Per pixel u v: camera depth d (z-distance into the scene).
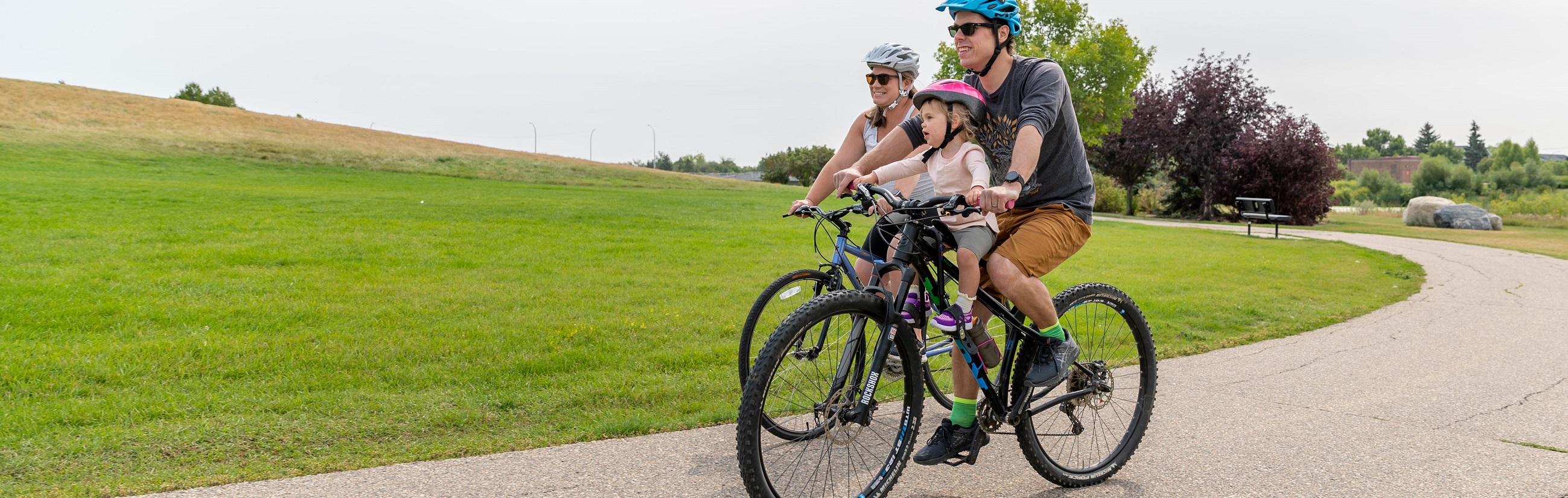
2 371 4.53
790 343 2.58
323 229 13.73
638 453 3.49
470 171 48.84
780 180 84.62
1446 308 8.39
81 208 16.17
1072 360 3.17
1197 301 8.44
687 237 14.71
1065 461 3.33
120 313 6.35
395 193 27.75
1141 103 38.44
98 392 4.30
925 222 2.84
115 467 3.20
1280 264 12.76
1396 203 83.12
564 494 3.03
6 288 7.28
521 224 16.17
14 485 3.00
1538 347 6.21
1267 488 3.22
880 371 2.81
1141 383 3.49
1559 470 3.42
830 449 3.05
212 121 56.00
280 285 7.97
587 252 11.77
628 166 62.78
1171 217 38.78
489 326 6.22
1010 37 3.22
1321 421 4.14
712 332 6.25
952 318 2.89
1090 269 11.56
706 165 131.50
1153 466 3.48
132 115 53.09
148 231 12.53
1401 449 3.69
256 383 4.54
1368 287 10.38
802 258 11.82
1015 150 2.88
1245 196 33.56
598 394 4.45
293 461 3.33
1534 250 17.23
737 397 4.47
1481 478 3.32
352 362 5.02
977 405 3.16
